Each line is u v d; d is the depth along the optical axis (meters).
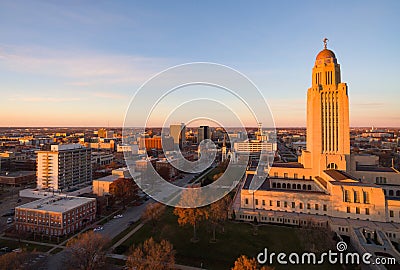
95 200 121.94
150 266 63.41
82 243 72.75
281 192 117.50
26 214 107.75
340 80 140.38
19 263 70.56
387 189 129.38
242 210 117.56
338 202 109.44
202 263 77.88
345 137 135.50
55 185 169.25
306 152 146.25
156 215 105.94
